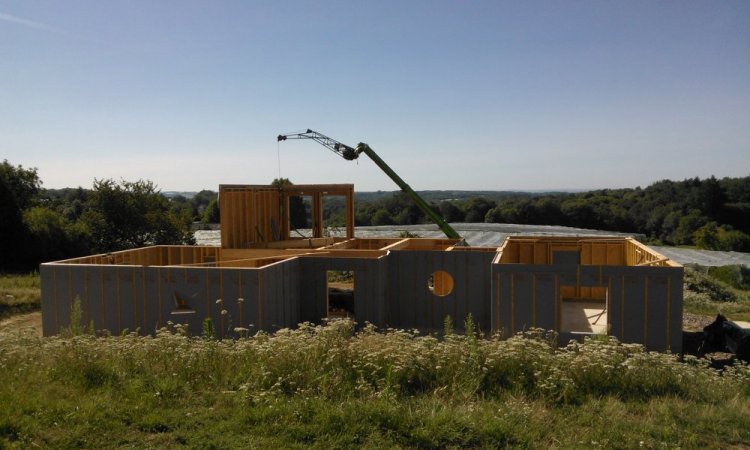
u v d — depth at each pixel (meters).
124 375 6.28
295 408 5.38
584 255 17.52
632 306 11.58
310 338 7.20
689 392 6.37
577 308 15.76
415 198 21.19
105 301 12.64
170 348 7.26
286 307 13.24
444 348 6.92
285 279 13.16
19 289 19.48
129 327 12.53
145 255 17.39
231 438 4.90
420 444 4.87
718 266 30.08
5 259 27.78
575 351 7.62
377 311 13.84
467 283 14.71
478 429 5.05
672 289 11.38
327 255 15.05
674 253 36.66
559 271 11.84
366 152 20.73
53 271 12.90
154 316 12.38
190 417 5.29
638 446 4.90
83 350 6.90
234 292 12.03
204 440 4.87
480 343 7.38
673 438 5.09
